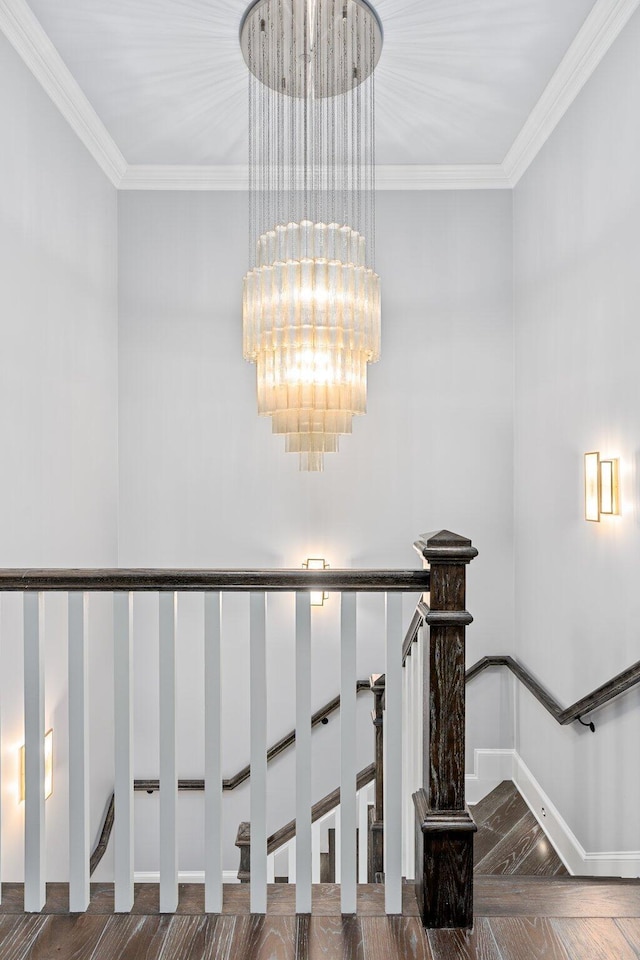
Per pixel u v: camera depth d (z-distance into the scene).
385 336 4.27
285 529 4.28
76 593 1.61
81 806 1.63
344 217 4.17
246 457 4.27
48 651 3.05
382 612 4.22
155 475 4.25
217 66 3.11
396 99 3.40
